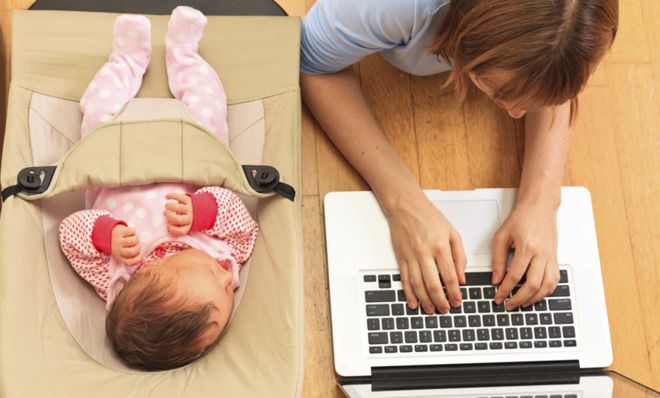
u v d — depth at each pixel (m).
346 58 1.23
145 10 1.33
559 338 1.30
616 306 1.41
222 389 1.04
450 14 1.00
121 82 1.22
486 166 1.45
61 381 1.02
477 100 1.48
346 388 1.24
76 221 1.12
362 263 1.30
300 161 1.25
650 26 1.56
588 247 1.34
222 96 1.24
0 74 1.35
